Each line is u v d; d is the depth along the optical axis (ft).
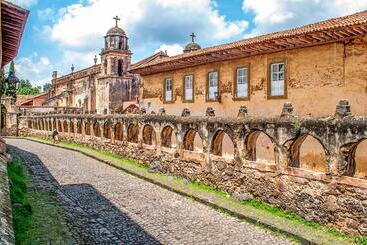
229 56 70.08
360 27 46.78
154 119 64.90
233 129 46.37
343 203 33.37
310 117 37.09
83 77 180.14
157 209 41.96
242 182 44.80
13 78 80.12
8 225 19.13
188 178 55.06
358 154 48.21
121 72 152.15
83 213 39.37
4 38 48.98
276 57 61.72
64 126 114.73
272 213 39.58
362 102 50.01
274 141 40.55
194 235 33.88
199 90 79.25
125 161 73.72
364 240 30.96
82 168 67.77
